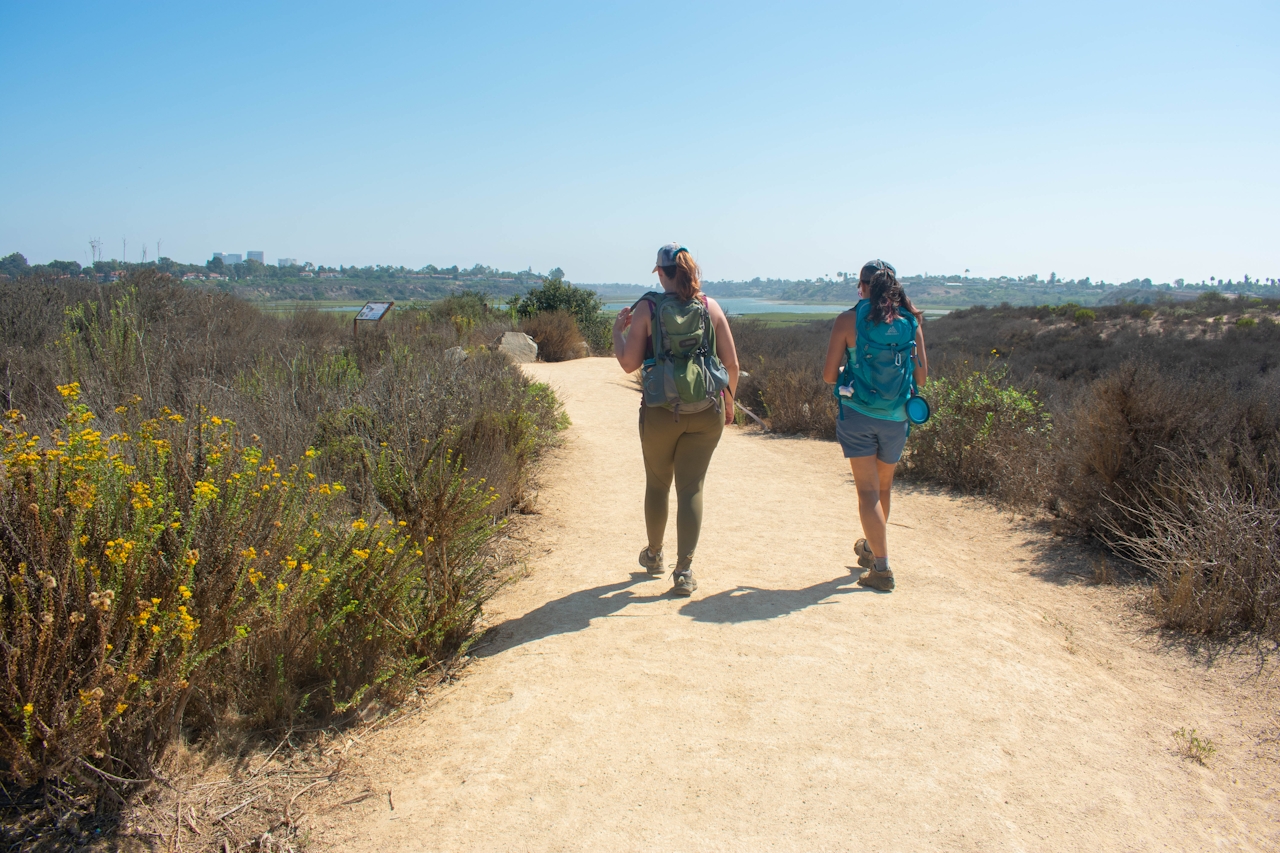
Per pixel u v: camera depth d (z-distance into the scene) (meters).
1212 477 4.66
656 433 3.83
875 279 3.98
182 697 2.56
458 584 3.61
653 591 4.12
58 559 2.26
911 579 4.21
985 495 6.67
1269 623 3.73
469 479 4.85
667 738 2.64
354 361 9.84
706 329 3.80
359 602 3.14
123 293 10.46
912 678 3.02
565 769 2.50
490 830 2.24
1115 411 5.19
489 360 9.94
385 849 2.19
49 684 2.10
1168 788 2.47
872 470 4.04
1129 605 4.21
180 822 2.31
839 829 2.19
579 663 3.23
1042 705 2.90
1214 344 23.62
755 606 3.81
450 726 2.85
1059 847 2.15
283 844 2.22
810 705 2.83
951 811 2.27
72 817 2.25
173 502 2.67
